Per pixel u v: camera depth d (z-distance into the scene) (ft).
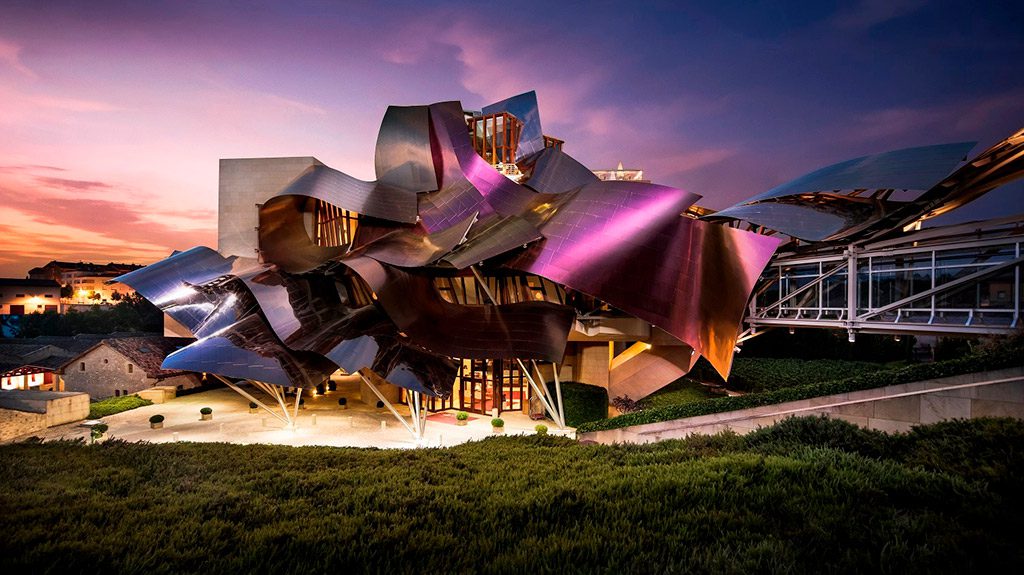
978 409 40.47
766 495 23.93
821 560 17.63
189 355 86.28
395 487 30.66
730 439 44.78
